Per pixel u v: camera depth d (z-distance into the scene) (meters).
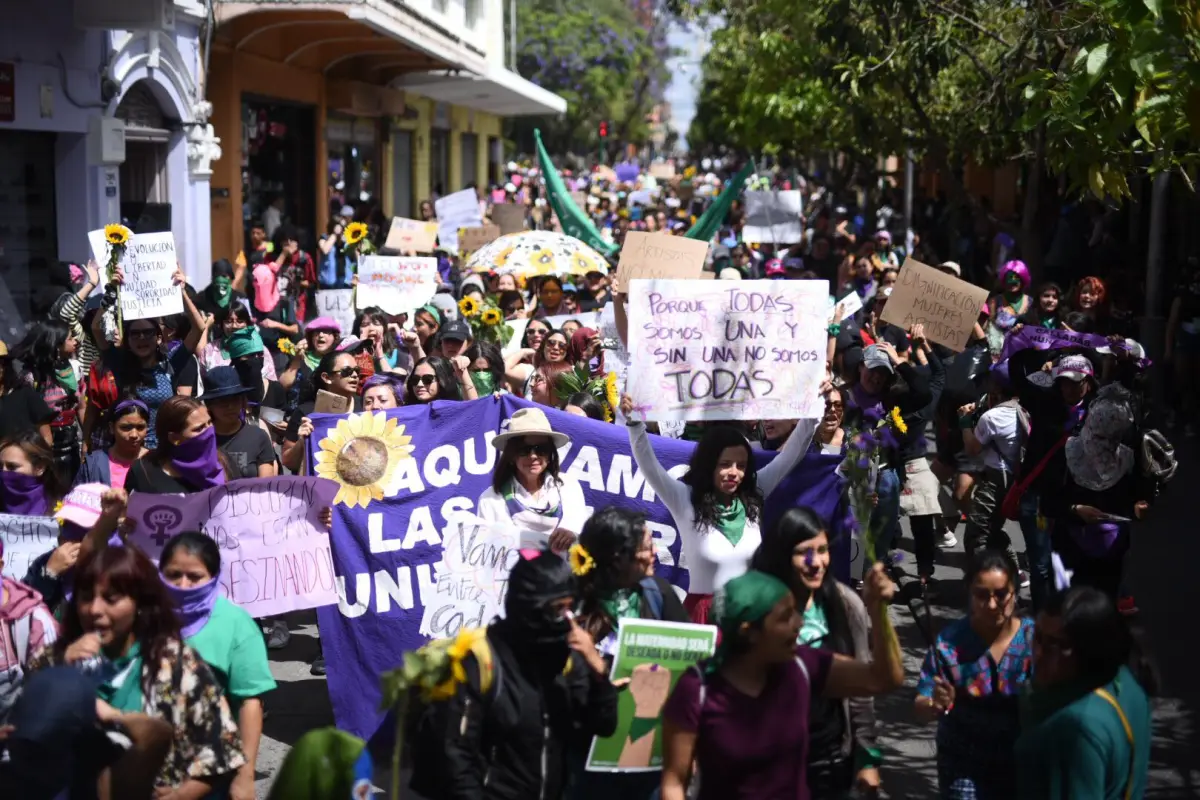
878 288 15.16
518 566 4.48
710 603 6.20
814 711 4.95
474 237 19.89
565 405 8.76
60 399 9.70
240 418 8.09
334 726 7.34
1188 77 6.11
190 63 18.98
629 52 61.06
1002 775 5.10
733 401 6.97
